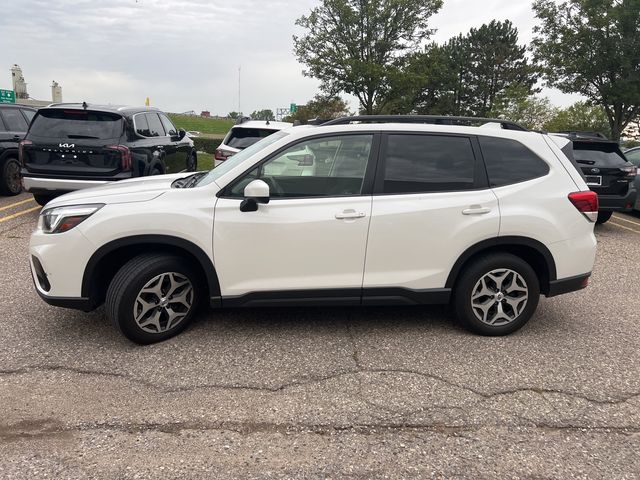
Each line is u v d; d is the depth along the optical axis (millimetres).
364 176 3814
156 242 3594
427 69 27734
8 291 4801
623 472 2549
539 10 20953
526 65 43344
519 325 4082
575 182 4078
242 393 3156
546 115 33156
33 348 3674
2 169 9188
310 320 4309
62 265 3562
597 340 4074
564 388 3314
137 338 3682
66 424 2812
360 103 28375
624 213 11148
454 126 3984
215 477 2439
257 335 3977
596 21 19000
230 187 3721
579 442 2777
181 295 3836
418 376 3414
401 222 3764
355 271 3805
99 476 2426
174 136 9531
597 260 6805
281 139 3828
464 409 3051
